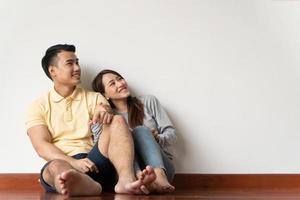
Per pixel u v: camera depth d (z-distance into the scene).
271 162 2.55
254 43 2.60
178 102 2.56
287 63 2.60
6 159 2.48
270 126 2.57
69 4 2.58
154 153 1.92
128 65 2.57
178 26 2.60
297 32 2.61
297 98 2.59
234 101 2.58
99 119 1.87
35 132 2.17
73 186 1.59
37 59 2.54
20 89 2.53
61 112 2.26
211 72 2.58
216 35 2.60
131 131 2.03
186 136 2.55
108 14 2.59
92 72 2.55
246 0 2.61
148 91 2.56
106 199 1.52
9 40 2.54
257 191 2.21
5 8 2.56
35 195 2.01
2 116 2.51
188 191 2.18
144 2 2.60
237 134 2.56
